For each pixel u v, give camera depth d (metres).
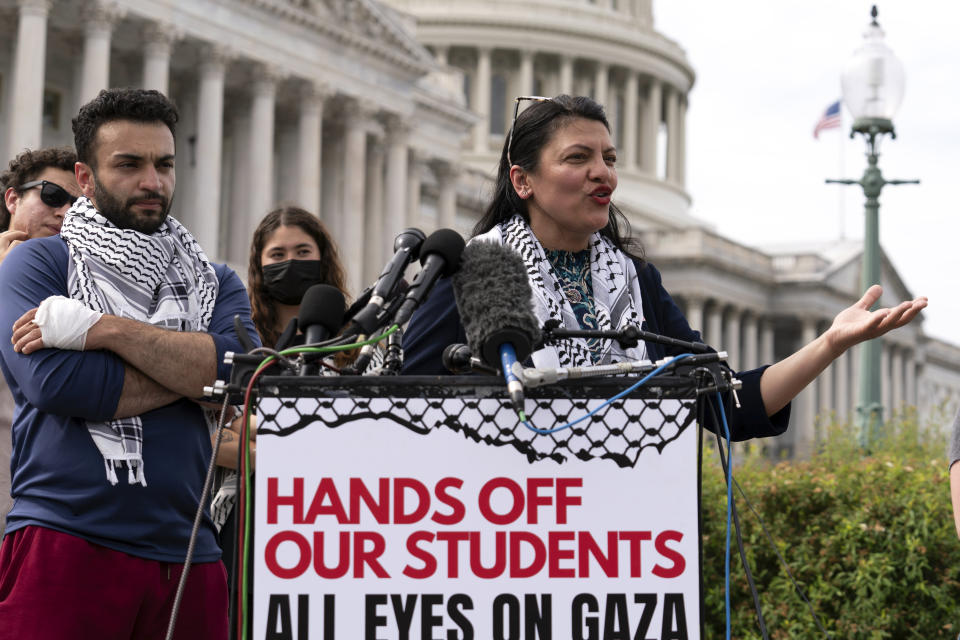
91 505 3.97
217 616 4.26
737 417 3.69
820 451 13.66
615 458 2.88
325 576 2.83
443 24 87.62
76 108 43.06
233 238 48.47
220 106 45.03
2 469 5.17
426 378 2.85
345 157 52.19
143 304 4.20
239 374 2.93
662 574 2.88
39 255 4.19
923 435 14.65
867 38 15.97
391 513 2.84
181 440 4.14
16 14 40.16
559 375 2.87
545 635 2.85
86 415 3.93
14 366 3.93
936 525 8.91
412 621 2.83
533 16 88.06
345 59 50.69
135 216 4.18
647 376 2.90
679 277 79.38
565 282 4.04
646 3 96.00
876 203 15.80
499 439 2.86
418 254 3.36
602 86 90.25
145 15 41.88
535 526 2.86
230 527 5.80
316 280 6.60
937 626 8.86
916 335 99.12
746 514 9.43
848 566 9.08
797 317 86.06
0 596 3.97
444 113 59.09
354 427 2.85
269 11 46.72
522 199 4.10
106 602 3.93
